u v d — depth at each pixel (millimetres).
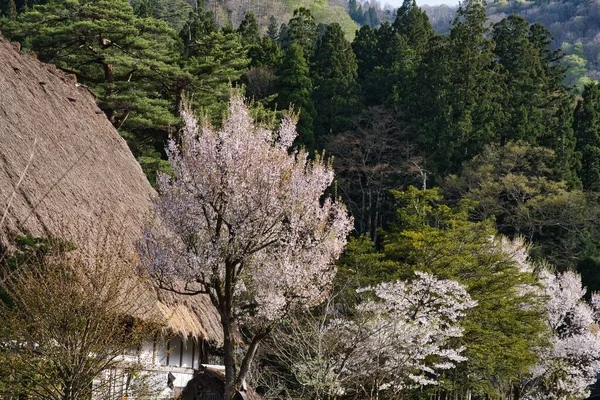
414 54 59688
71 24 26391
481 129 51594
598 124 57938
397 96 54000
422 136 50281
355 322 16547
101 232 12516
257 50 52844
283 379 16219
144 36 28859
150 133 29047
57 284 9234
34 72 16234
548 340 27703
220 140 12992
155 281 12688
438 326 19953
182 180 12766
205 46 33469
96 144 16188
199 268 12172
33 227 11133
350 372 15828
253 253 13141
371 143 49688
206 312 14883
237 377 12664
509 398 27797
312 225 13297
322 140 51062
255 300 13234
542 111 56000
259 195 12500
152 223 13125
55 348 9055
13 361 9047
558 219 46531
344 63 56156
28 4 49531
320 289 13977
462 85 53062
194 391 13508
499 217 48438
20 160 12391
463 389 24516
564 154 51469
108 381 9664
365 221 48938
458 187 47469
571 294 32531
